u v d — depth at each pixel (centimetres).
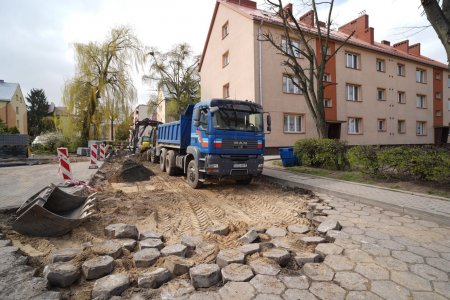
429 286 278
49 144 2400
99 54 2495
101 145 1667
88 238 415
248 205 646
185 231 467
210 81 2488
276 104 1875
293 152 1235
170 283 289
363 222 486
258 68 1825
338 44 2159
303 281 288
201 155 824
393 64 2531
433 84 2898
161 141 1327
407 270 310
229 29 2122
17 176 984
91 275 296
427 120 2831
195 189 836
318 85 1298
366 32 2516
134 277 297
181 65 3409
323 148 1093
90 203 535
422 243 389
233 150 802
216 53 2356
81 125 2480
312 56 1300
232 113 822
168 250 344
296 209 600
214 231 443
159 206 626
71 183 777
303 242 385
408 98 2658
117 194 723
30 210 399
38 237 412
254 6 2355
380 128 2492
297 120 1981
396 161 778
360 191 704
